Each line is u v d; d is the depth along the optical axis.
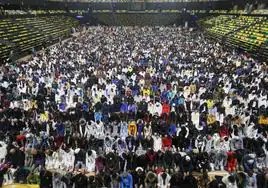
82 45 47.41
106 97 22.06
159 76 27.61
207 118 18.45
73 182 12.67
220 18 74.50
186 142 15.86
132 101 20.78
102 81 25.62
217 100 21.62
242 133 17.16
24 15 61.50
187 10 88.75
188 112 19.48
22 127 17.16
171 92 22.38
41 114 18.25
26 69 29.30
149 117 18.27
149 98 21.91
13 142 15.30
